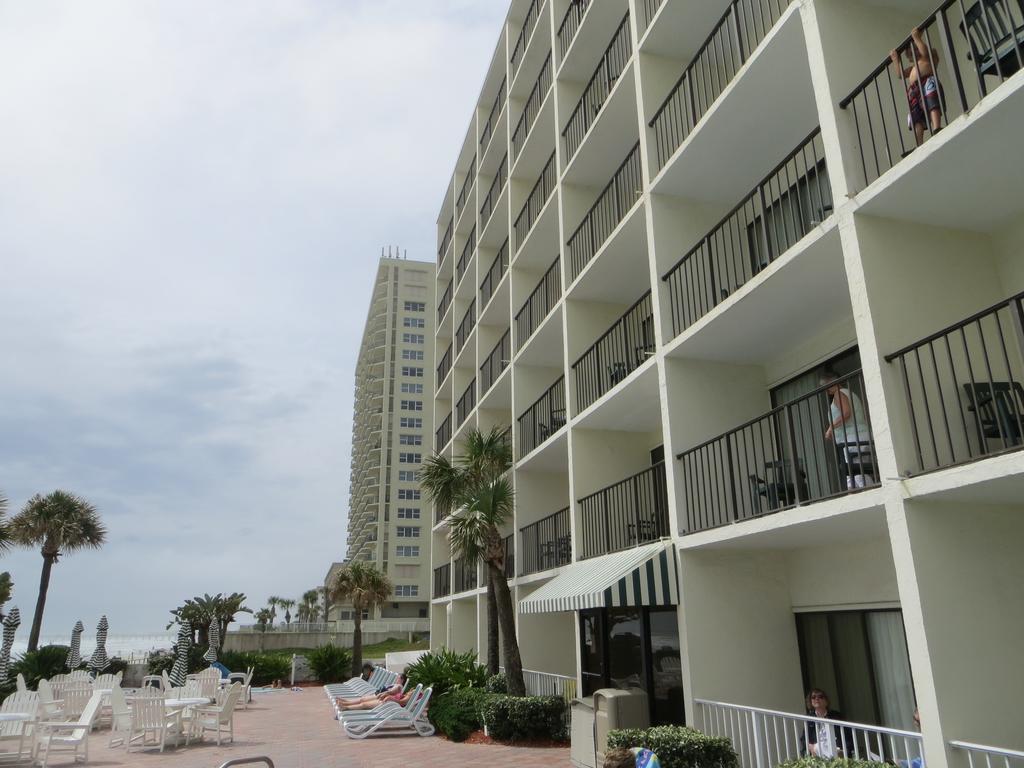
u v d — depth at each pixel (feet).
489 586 65.72
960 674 21.02
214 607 169.27
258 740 56.80
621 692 36.42
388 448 375.04
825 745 25.99
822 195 34.58
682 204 43.80
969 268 26.48
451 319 118.83
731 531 32.27
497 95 104.01
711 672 34.42
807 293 32.09
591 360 57.06
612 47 61.16
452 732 51.47
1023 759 20.62
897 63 25.23
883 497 23.48
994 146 22.41
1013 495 21.97
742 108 36.22
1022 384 25.41
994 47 22.41
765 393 40.86
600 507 53.11
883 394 23.97
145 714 51.90
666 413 39.32
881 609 30.89
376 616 333.83
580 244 60.85
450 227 129.90
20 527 127.65
